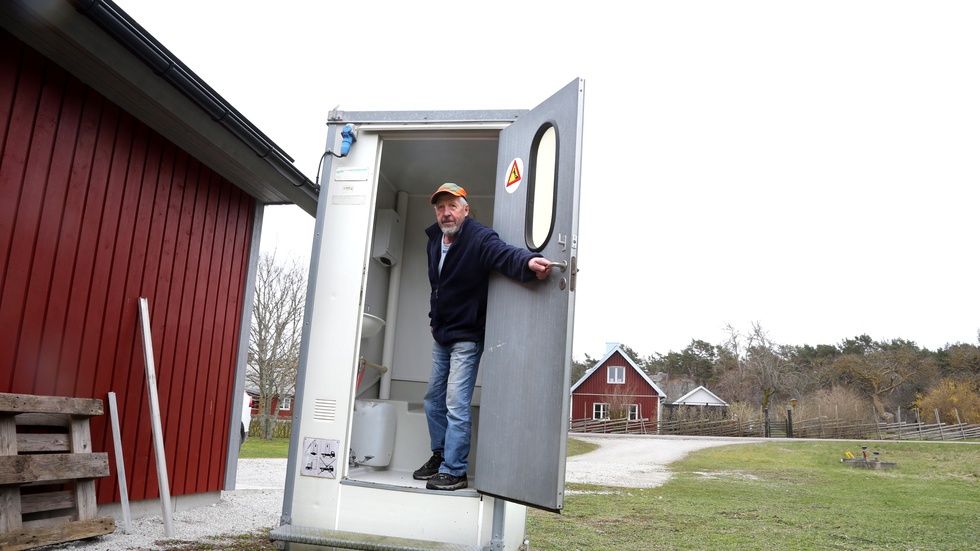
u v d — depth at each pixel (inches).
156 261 185.3
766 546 192.4
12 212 135.2
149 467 181.8
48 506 136.8
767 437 1331.2
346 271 131.0
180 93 160.4
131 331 175.0
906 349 1926.7
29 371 140.8
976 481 533.6
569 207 107.7
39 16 125.0
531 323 112.0
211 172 214.1
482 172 174.7
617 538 194.5
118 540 144.4
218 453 221.0
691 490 390.3
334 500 122.0
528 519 227.9
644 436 1258.0
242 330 235.1
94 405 152.9
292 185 227.0
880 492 420.5
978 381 1659.7
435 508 118.0
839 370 1867.6
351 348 127.3
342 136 136.9
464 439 125.6
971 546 210.1
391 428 159.6
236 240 231.0
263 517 193.3
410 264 189.0
